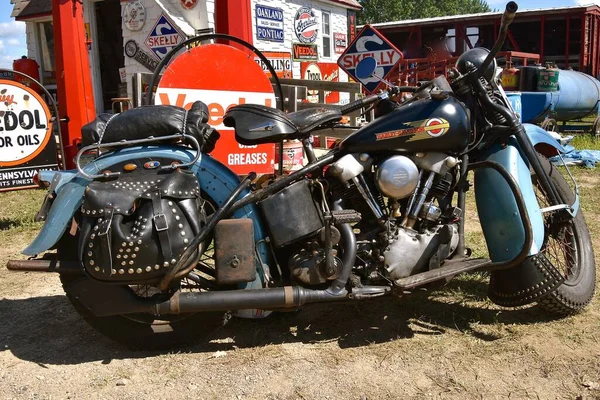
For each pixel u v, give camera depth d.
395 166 3.18
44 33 13.65
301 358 3.22
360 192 3.23
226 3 7.91
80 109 8.16
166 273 2.83
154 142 3.19
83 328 3.67
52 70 13.77
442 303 3.89
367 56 6.41
